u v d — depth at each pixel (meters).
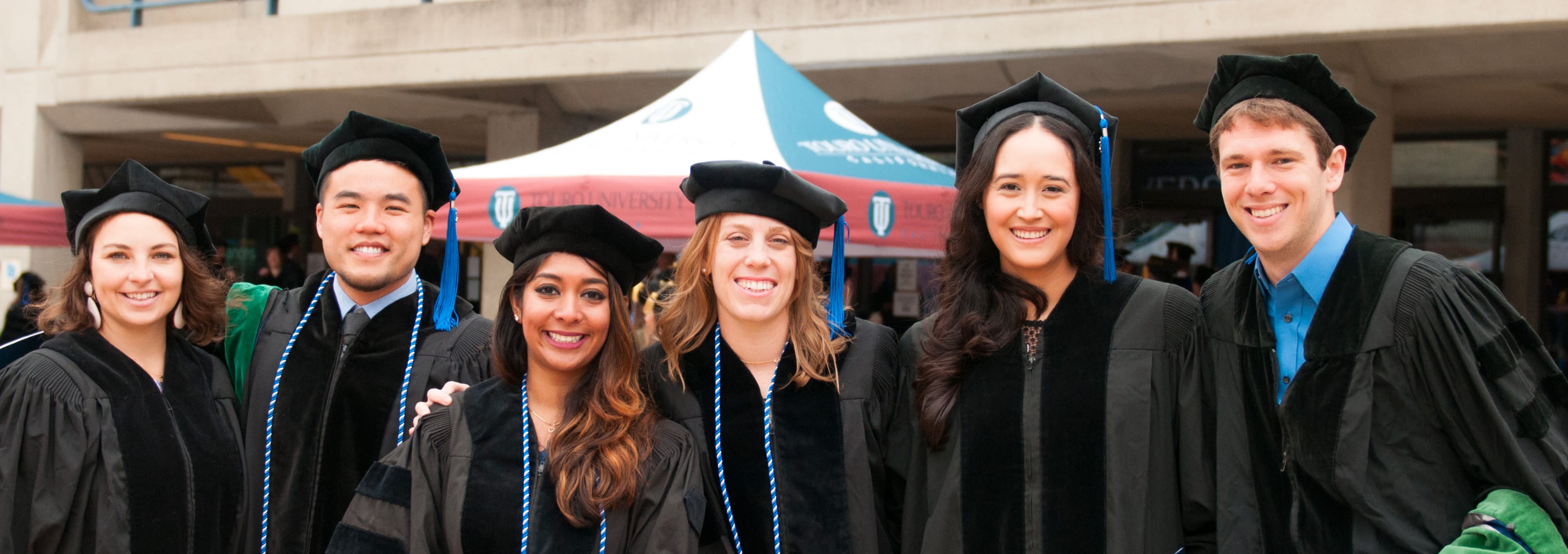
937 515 2.15
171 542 2.21
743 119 4.01
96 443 2.17
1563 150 7.07
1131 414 2.09
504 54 6.95
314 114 8.51
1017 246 2.10
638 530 2.02
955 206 2.25
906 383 2.29
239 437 2.42
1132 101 6.45
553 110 7.80
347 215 2.32
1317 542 1.93
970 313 2.19
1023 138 2.09
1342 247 1.99
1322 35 4.88
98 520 2.15
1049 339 2.17
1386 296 1.91
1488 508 1.81
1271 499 2.01
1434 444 1.89
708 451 2.19
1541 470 1.83
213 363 2.47
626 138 4.06
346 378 2.40
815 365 2.22
